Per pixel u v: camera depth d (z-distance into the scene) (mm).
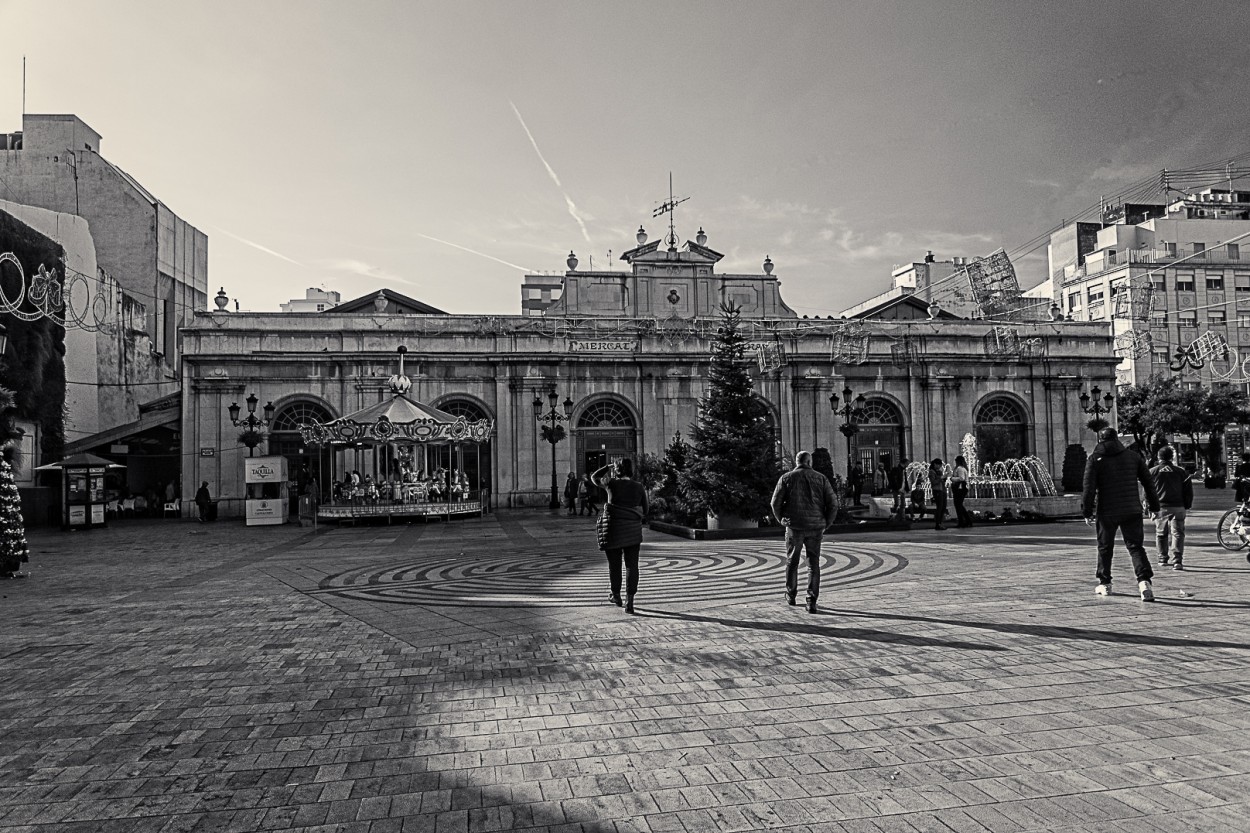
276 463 27641
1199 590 9797
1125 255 55781
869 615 8797
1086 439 38594
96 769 4781
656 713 5555
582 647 7570
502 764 4691
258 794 4359
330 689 6391
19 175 39469
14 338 28750
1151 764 4445
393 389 28828
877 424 37500
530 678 6539
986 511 22609
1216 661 6539
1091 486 9562
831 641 7574
